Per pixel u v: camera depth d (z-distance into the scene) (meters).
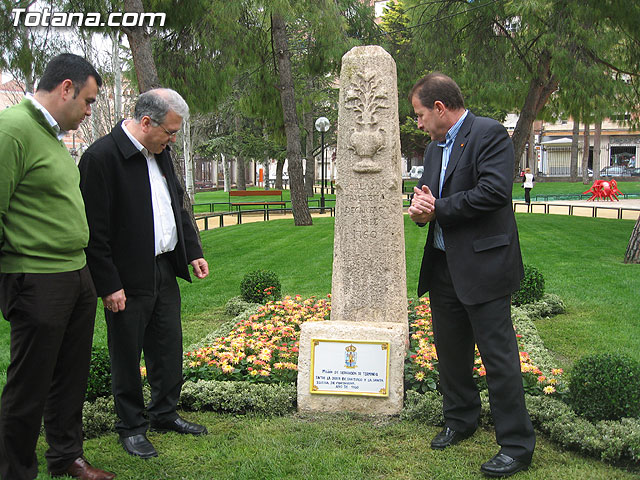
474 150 3.15
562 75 13.12
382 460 3.25
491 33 14.77
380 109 4.51
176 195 3.59
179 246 3.56
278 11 12.57
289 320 5.89
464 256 3.12
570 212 19.50
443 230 3.21
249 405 3.96
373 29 17.36
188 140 25.56
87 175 3.18
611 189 27.58
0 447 2.87
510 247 3.11
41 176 2.75
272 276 7.38
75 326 3.03
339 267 4.69
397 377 3.85
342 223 4.65
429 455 3.31
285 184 51.53
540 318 6.51
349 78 4.53
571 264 9.84
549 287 8.05
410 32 16.97
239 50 14.45
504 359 3.06
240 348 4.80
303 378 3.96
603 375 3.57
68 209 2.85
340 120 4.61
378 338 3.88
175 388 3.64
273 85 16.62
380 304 4.62
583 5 12.23
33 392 2.84
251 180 62.22
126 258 3.34
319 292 8.00
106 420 3.67
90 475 3.06
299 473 3.11
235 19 12.47
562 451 3.36
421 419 3.74
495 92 14.57
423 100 3.28
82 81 2.81
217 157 36.03
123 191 3.30
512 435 3.08
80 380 3.11
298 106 18.03
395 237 4.59
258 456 3.29
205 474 3.13
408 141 37.06
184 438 3.57
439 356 3.47
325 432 3.61
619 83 13.52
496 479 3.03
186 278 3.64
